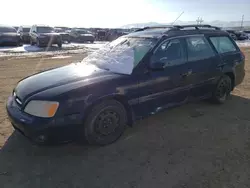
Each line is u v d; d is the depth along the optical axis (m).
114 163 2.77
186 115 4.20
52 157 2.89
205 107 4.61
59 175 2.56
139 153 2.98
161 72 3.50
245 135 3.46
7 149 3.04
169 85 3.63
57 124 2.65
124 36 4.27
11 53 13.88
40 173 2.59
